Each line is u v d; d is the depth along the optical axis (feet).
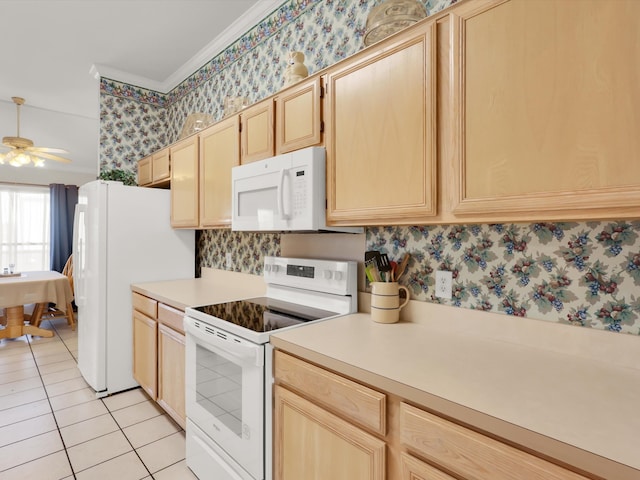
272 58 7.81
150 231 9.17
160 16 8.09
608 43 2.66
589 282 3.67
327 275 5.75
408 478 2.99
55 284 13.62
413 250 5.13
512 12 3.15
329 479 3.67
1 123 14.74
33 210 18.89
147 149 11.45
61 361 10.89
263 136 5.99
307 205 4.92
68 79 11.23
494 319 4.29
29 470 5.84
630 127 2.57
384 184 4.20
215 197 7.30
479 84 3.37
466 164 3.46
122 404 8.11
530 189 3.06
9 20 8.17
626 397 2.78
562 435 2.25
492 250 4.37
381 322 4.99
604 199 2.68
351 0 6.10
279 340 4.29
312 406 3.85
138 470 5.89
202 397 5.65
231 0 7.57
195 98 10.49
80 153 18.11
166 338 7.11
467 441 2.62
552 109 2.94
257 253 8.07
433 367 3.38
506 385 3.00
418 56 3.86
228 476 4.91
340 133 4.73
